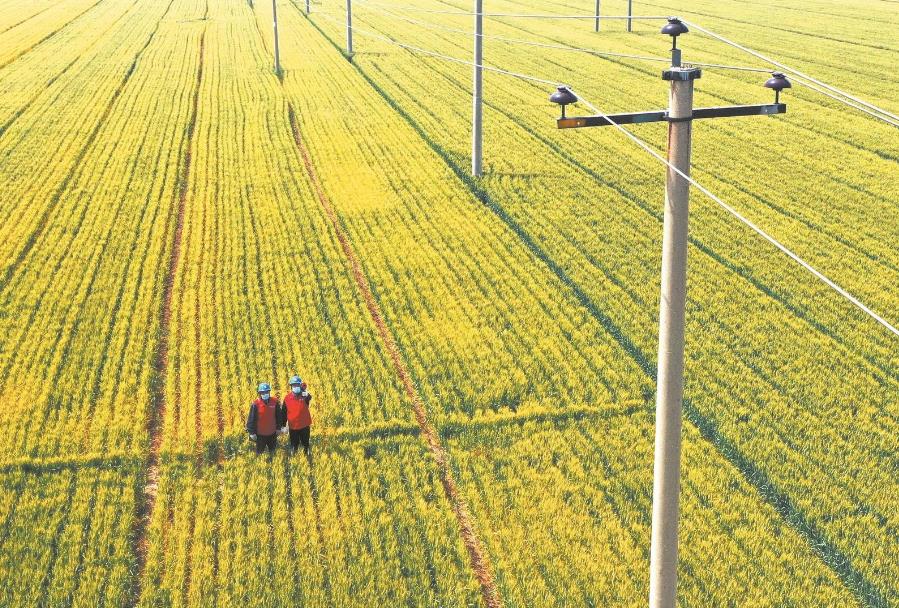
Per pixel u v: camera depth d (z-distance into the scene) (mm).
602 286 29906
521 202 38469
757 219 36625
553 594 16000
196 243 34406
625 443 20984
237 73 68688
